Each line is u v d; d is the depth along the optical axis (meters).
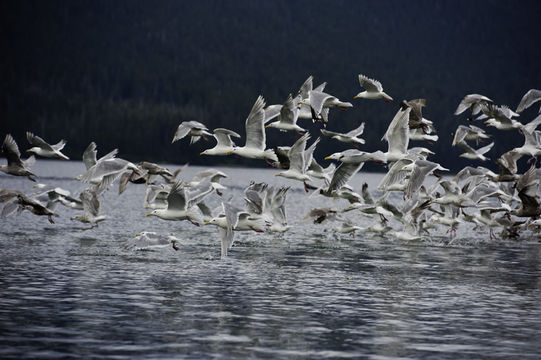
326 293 27.42
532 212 30.12
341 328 22.72
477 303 26.34
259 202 28.84
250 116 31.72
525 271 33.03
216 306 25.06
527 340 21.84
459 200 35.91
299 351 20.47
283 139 151.50
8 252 35.34
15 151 36.66
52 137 174.88
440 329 22.83
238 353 20.20
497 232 49.50
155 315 23.73
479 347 21.12
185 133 34.38
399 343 21.34
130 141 170.00
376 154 29.78
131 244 32.47
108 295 26.30
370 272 32.12
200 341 21.14
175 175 32.69
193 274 30.55
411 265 34.28
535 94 37.12
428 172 28.44
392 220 60.03
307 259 35.44
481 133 37.53
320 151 154.88
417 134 33.44
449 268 33.62
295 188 104.81
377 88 33.53
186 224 51.19
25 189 85.94
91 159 41.28
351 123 160.50
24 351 20.03
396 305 25.80
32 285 27.64
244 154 32.12
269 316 23.91
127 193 84.19
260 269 32.19
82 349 20.28
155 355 19.91
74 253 35.50
